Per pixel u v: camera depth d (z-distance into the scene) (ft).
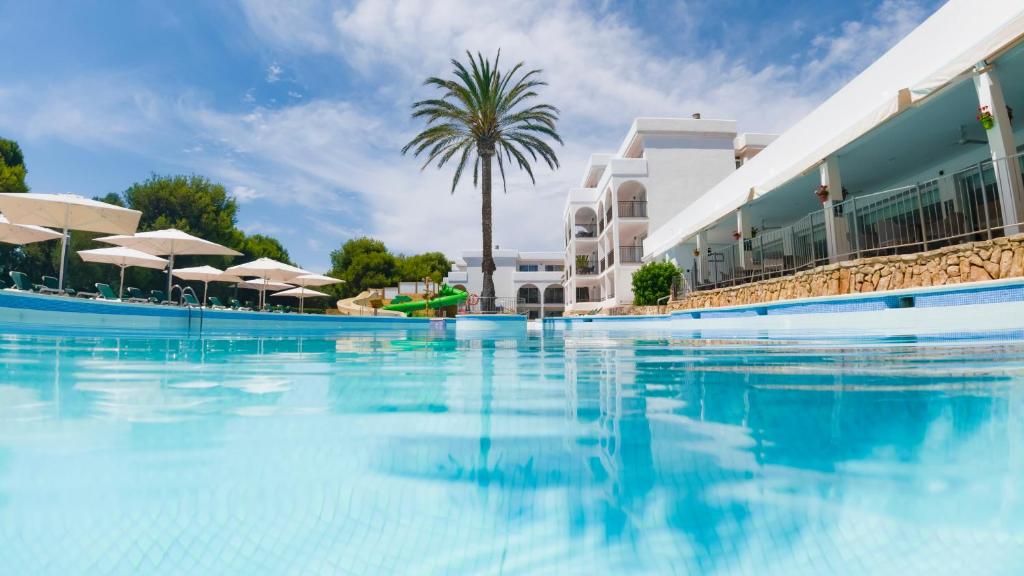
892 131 29.01
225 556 2.61
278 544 2.75
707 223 49.34
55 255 73.56
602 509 3.22
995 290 16.05
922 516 3.02
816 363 10.09
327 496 3.43
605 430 5.16
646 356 13.62
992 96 20.26
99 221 38.96
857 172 37.06
